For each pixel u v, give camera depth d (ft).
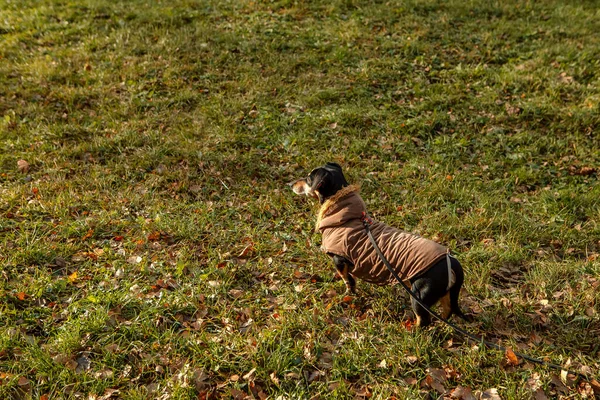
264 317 14.55
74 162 22.95
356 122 26.45
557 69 31.27
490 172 23.21
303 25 37.35
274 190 21.38
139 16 37.76
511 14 39.60
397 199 21.11
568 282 16.16
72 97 28.17
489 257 17.46
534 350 13.47
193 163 22.91
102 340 13.19
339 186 14.51
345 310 14.94
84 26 36.68
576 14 39.50
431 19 38.32
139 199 20.36
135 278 15.78
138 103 27.76
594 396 11.97
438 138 25.18
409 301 15.33
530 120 26.81
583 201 20.81
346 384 12.32
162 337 13.38
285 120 26.43
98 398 11.64
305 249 17.75
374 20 37.91
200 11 39.04
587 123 26.11
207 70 31.27
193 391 11.83
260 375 12.39
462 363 12.87
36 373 12.16
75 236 17.81
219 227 18.83
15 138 24.82
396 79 30.60
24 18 38.24
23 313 13.97
